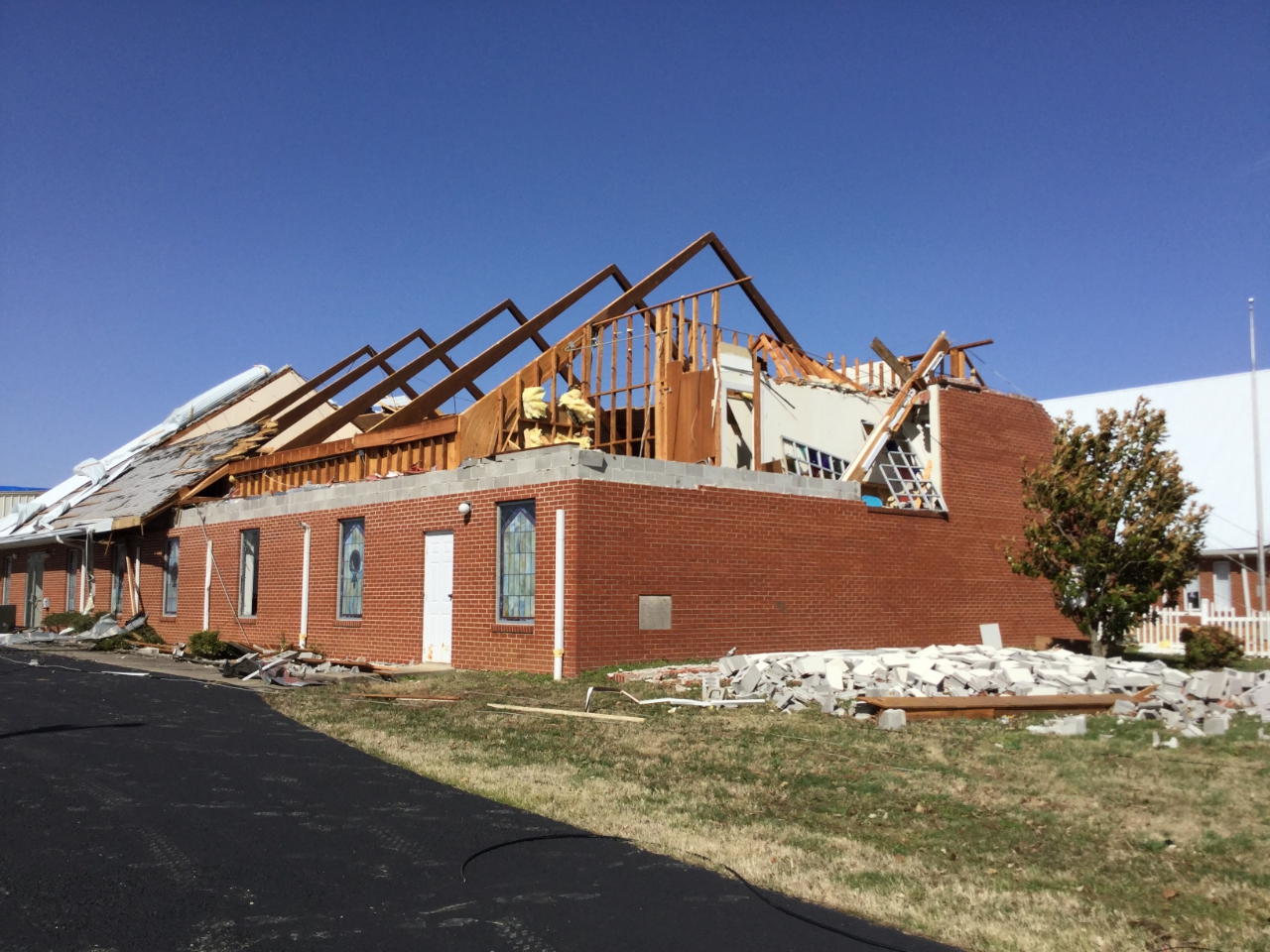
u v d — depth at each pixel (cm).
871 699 1167
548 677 1515
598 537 1573
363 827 689
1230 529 3181
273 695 1375
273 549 2212
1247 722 1092
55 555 3275
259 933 488
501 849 652
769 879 612
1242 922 550
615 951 487
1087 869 640
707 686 1303
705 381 1962
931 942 520
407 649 1823
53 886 542
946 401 2366
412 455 2002
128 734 1021
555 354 2103
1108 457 1942
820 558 1936
